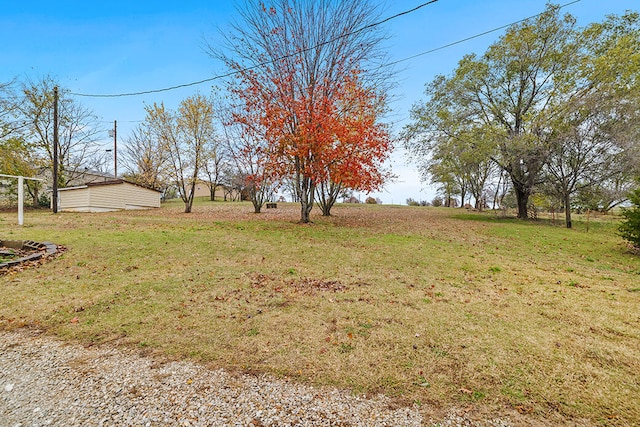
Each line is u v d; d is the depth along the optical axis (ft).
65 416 6.79
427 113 56.85
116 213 54.19
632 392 7.82
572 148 41.27
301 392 7.70
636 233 26.76
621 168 39.14
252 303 13.75
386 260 22.34
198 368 8.71
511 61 50.65
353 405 7.24
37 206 71.51
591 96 40.32
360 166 35.47
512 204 70.13
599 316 12.86
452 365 8.97
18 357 9.24
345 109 37.11
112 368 8.68
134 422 6.61
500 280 18.42
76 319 11.80
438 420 6.78
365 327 11.46
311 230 35.29
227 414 6.89
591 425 6.68
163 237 27.37
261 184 49.26
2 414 6.85
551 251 28.04
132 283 15.88
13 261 18.22
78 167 79.36
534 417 6.91
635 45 43.42
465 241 31.58
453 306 13.82
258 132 39.11
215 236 29.09
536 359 9.35
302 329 11.24
